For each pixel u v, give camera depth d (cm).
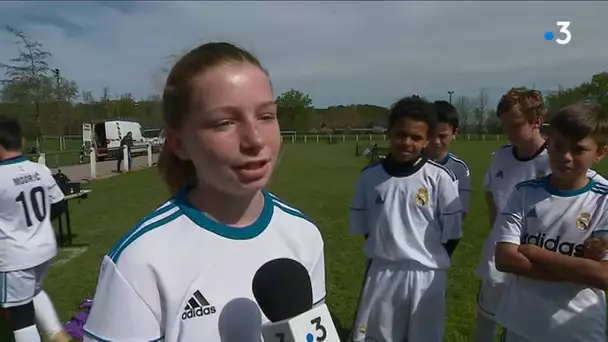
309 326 114
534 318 242
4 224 358
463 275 594
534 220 244
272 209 136
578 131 226
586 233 233
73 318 450
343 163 2370
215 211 126
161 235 120
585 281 222
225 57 117
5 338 394
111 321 113
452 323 450
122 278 115
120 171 1945
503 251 245
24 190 369
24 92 2359
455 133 418
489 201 367
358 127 6350
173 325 116
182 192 131
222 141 113
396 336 315
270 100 118
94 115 3672
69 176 1739
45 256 380
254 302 123
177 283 117
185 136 120
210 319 118
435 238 313
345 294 536
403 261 309
